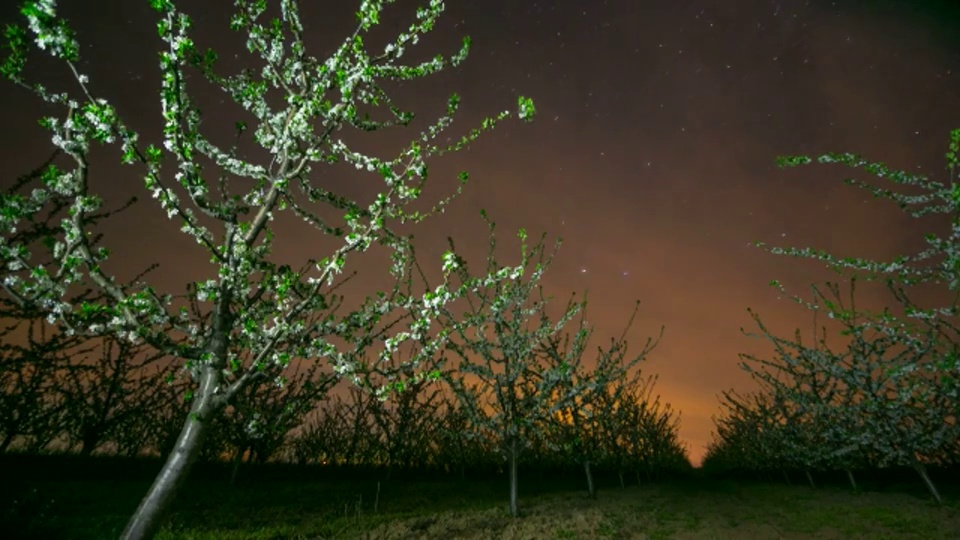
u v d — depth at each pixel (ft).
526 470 74.43
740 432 77.87
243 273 19.19
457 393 42.27
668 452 84.07
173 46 17.49
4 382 35.40
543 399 40.75
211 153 20.24
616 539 32.71
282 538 29.76
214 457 49.39
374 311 21.13
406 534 31.71
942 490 46.65
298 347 19.65
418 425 58.95
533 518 37.83
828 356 46.57
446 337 22.85
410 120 24.22
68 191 17.31
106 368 40.63
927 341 37.70
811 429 56.03
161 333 18.25
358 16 20.79
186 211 18.48
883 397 43.06
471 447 67.10
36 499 28.71
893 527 33.78
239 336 20.08
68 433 40.55
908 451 41.78
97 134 16.02
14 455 39.09
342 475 55.16
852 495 48.14
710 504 47.26
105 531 26.32
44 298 16.33
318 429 61.31
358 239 19.27
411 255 24.79
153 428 47.24
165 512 16.67
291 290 20.67
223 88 22.00
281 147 21.48
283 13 21.89
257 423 21.39
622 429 66.13
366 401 60.18
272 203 20.29
